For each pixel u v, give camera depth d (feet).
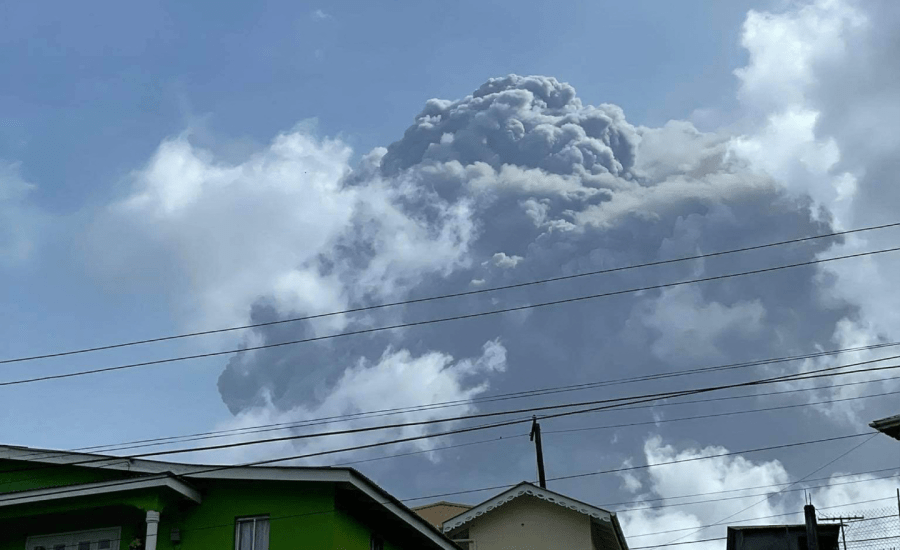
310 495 88.89
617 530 148.97
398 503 97.91
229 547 88.12
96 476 93.35
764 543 123.03
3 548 93.15
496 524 149.69
